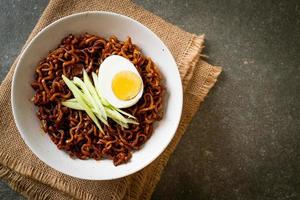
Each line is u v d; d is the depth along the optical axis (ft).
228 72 1.57
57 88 1.29
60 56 1.30
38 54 1.30
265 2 1.59
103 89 1.29
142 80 1.31
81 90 1.30
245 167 1.56
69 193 1.40
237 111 1.56
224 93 1.56
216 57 1.57
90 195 1.40
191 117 1.48
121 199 1.41
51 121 1.30
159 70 1.35
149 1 1.56
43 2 1.54
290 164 1.57
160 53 1.33
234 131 1.56
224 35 1.57
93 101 1.28
